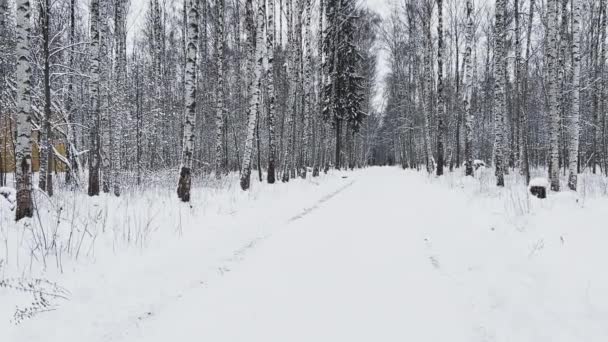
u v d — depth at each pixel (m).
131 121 21.05
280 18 24.48
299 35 21.66
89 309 4.13
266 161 36.41
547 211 7.86
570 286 4.38
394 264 5.74
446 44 31.53
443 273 5.32
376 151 93.31
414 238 7.34
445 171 29.77
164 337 3.60
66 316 3.96
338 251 6.44
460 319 3.94
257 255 6.21
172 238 7.13
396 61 35.31
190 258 5.98
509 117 25.47
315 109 28.69
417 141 40.88
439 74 23.61
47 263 5.16
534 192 9.84
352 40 34.25
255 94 15.24
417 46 31.06
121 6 19.09
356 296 4.53
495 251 6.03
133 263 5.58
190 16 10.90
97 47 11.36
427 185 18.45
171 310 4.17
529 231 6.72
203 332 3.68
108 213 8.28
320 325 3.80
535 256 5.46
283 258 6.03
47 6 10.39
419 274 5.29
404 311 4.13
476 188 14.09
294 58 21.72
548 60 11.91
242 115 28.97
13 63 11.47
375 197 14.30
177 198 10.79
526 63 16.94
